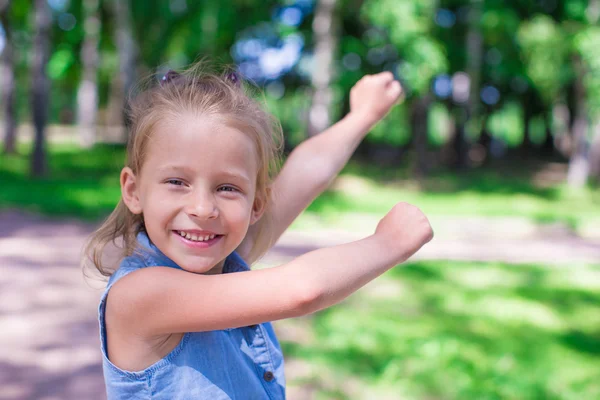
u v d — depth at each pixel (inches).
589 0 714.8
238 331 51.7
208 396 47.0
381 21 639.1
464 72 832.9
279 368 53.9
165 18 828.6
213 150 44.6
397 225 44.8
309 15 795.4
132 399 45.9
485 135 1050.1
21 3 791.1
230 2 762.8
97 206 439.8
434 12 694.5
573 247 424.2
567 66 746.8
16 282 244.5
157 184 45.4
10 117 738.8
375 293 252.4
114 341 46.3
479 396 157.3
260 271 42.6
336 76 725.3
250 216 47.9
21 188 488.1
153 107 46.6
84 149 836.0
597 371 179.8
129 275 45.7
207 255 45.1
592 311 247.4
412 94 714.8
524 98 1093.8
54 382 158.2
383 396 153.3
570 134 1067.3
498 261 352.2
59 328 196.5
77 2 909.8
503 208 569.3
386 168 821.9
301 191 62.2
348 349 181.8
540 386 167.0
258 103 51.6
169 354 46.4
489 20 754.8
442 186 700.0
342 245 43.5
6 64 740.0
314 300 40.7
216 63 57.3
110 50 998.4
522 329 217.3
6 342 183.5
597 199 650.2
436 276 291.7
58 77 1054.4
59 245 319.6
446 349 184.4
